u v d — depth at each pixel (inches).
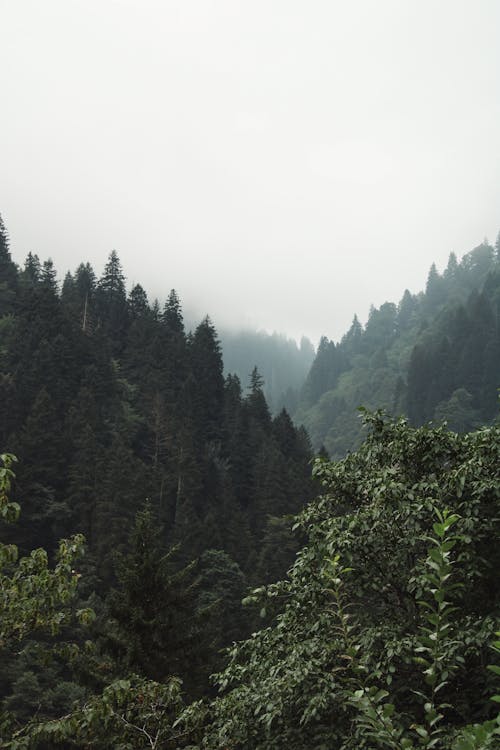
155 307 5251.0
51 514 1989.4
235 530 2342.5
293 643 333.7
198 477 2689.5
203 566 1862.7
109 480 2124.8
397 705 284.8
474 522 301.7
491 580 325.1
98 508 1982.0
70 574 283.6
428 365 6840.6
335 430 7736.2
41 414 2380.7
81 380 3230.8
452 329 7682.1
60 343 3289.9
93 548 1824.6
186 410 3531.0
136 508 2039.9
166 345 4325.8
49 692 1115.9
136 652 609.6
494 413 5718.5
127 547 1689.2
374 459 390.6
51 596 268.2
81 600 1491.1
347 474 387.5
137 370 3981.3
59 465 2337.6
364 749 227.1
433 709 124.6
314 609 343.3
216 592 1663.4
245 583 1768.0
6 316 3713.1
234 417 3816.4
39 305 3604.8
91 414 2864.2
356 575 329.1
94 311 4635.8
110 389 3452.3
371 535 327.3
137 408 3491.6
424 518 326.3
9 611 259.3
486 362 6195.9
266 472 3048.7
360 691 125.6
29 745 232.5
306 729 283.7
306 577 346.6
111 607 654.5
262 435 3582.7
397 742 120.0
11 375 2910.9
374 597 363.3
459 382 6333.7
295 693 279.7
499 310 7495.1
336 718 281.9
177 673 635.5
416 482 358.3
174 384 3937.0
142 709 284.0
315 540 357.7
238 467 3314.5
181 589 746.2
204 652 690.8
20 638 272.2
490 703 265.6
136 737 278.8
